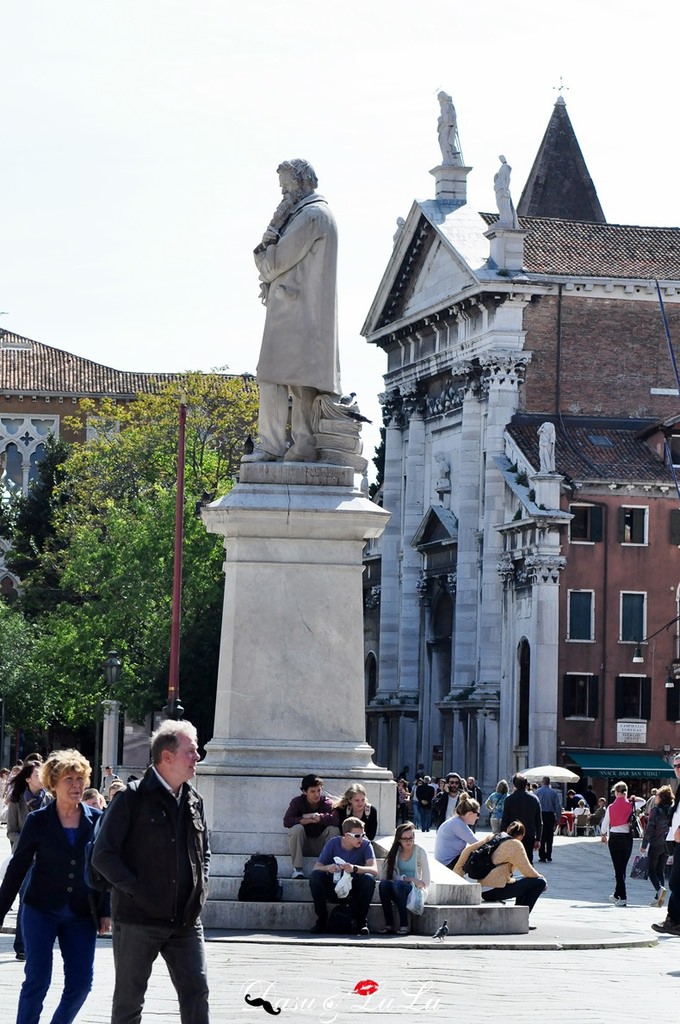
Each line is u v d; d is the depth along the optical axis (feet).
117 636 261.65
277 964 63.46
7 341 448.65
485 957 69.56
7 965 64.13
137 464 307.99
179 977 40.37
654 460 275.59
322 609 78.18
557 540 267.80
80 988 44.60
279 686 77.92
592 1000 57.31
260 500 78.18
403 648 317.01
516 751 273.13
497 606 281.74
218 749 77.87
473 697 281.33
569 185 391.04
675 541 271.49
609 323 291.17
